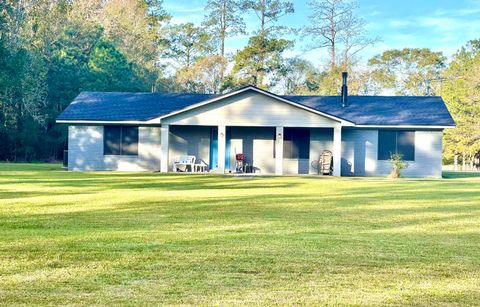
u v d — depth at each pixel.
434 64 62.34
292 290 5.70
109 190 17.14
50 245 7.88
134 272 6.37
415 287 5.91
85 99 31.75
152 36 63.31
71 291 5.55
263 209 12.77
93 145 29.52
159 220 10.66
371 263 7.07
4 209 12.05
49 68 44.03
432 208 13.52
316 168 29.44
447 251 7.96
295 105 27.17
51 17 47.09
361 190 18.73
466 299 5.46
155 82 54.78
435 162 28.88
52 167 31.61
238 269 6.59
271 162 29.61
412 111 30.05
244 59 54.22
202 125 28.28
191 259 7.09
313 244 8.28
